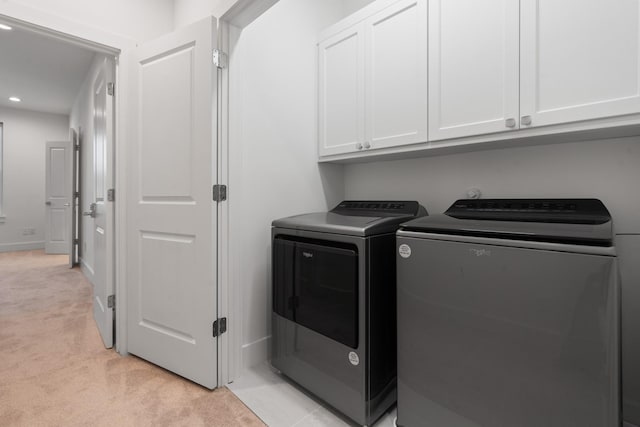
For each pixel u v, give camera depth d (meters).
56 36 1.69
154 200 1.79
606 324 0.87
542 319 0.96
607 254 0.86
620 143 1.34
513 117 1.31
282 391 1.62
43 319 2.54
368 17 1.84
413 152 1.77
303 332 1.58
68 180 5.18
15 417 1.38
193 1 1.94
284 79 2.00
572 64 1.17
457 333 1.13
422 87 1.61
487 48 1.38
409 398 1.27
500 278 1.03
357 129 1.93
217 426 1.35
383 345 1.41
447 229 1.18
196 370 1.65
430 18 1.57
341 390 1.41
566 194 1.48
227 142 1.65
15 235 5.66
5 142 5.51
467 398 1.11
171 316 1.73
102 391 1.58
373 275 1.36
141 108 1.82
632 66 1.06
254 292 1.86
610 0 1.09
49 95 4.82
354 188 2.37
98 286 2.31
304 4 2.12
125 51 1.89
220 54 1.61
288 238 1.70
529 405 0.99
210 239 1.59
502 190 1.67
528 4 1.26
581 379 0.90
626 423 1.31
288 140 2.03
